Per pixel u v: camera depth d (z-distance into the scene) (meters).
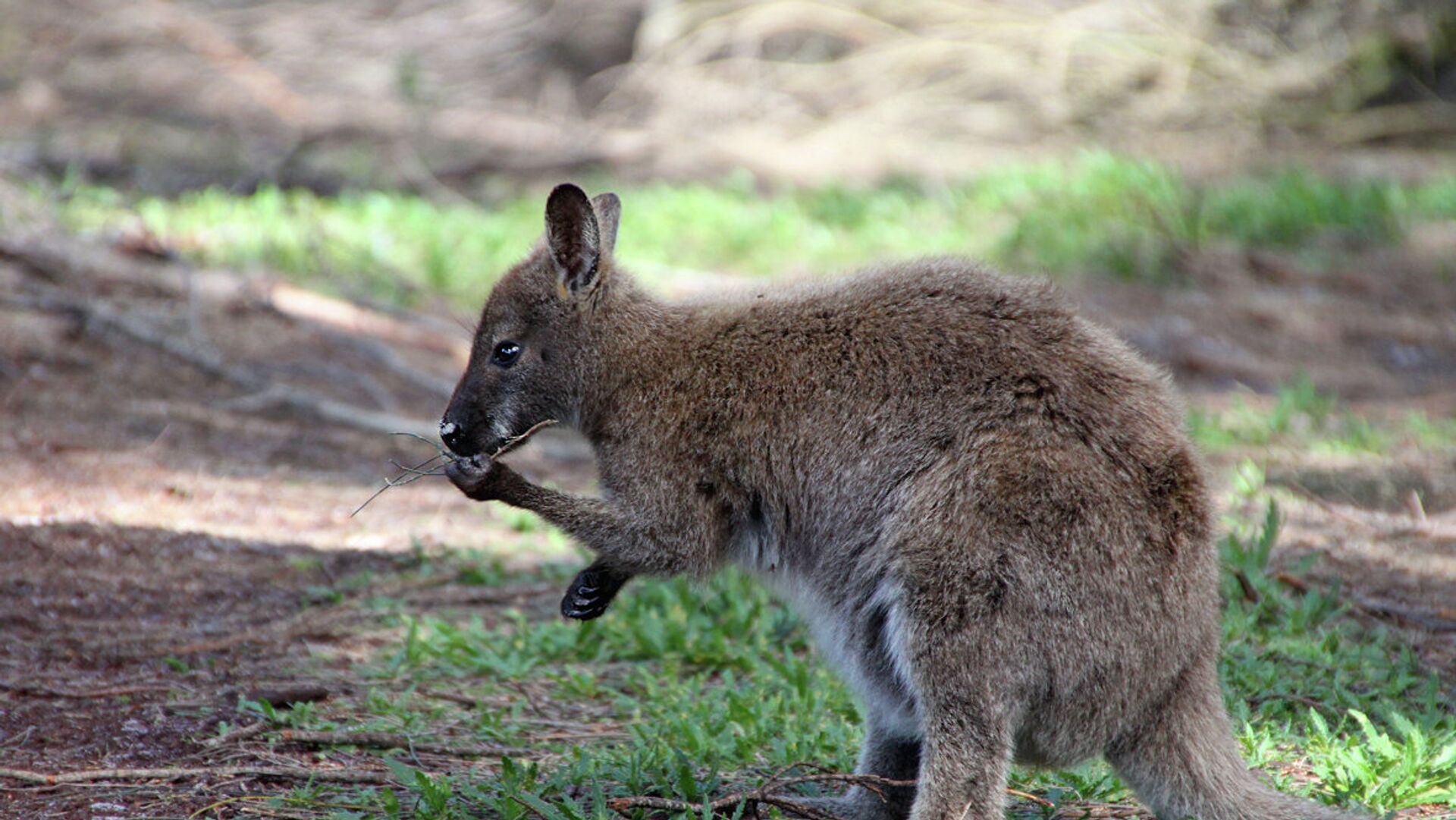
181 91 32.16
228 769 8.21
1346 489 13.96
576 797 7.89
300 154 28.84
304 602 11.27
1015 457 7.00
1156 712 7.14
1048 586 6.86
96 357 16.36
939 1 34.56
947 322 7.54
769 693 9.57
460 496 14.45
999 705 6.89
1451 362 19.22
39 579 11.06
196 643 10.25
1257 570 11.10
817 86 34.72
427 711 9.39
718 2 35.16
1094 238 23.78
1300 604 10.73
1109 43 33.97
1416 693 9.48
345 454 15.23
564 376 8.66
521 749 8.80
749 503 7.90
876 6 34.56
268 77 32.84
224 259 19.95
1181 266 23.17
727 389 7.93
